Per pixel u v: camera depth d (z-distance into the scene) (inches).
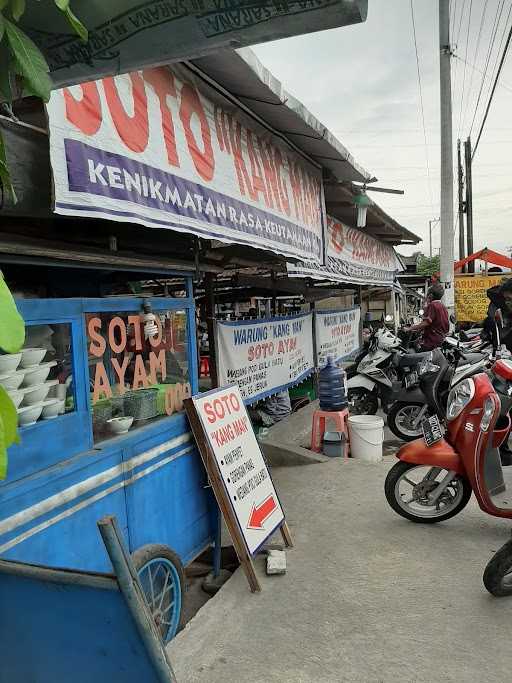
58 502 97.6
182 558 133.6
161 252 161.3
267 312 317.7
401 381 281.6
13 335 36.8
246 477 143.0
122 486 114.1
